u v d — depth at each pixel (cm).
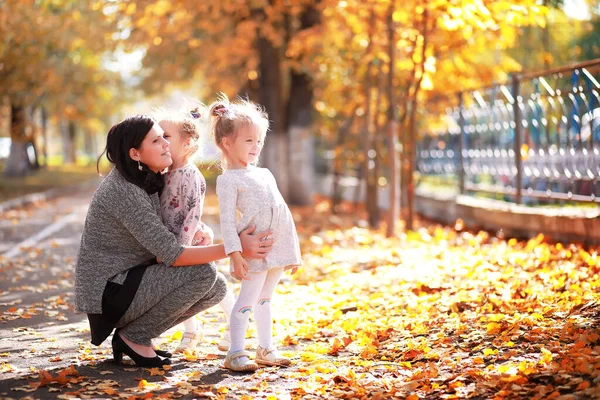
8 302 661
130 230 424
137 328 437
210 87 2238
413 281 690
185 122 447
